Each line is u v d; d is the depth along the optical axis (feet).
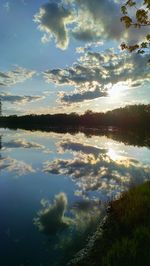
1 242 24.90
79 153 88.99
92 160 74.38
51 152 89.25
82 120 464.65
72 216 31.22
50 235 26.45
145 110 379.76
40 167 61.62
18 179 49.34
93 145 117.91
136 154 90.17
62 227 28.25
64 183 46.96
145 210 28.25
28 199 37.68
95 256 22.24
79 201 36.86
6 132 214.07
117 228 26.58
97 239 25.29
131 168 63.16
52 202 36.47
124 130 322.14
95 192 41.52
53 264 21.34
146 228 23.93
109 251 21.42
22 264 21.31
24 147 102.12
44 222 29.66
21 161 69.21
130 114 390.01
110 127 407.64
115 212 30.40
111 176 53.57
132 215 27.27
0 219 30.42
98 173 56.34
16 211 32.89
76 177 51.88
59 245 24.47
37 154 83.20
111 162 71.67
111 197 38.68
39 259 22.08
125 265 18.95
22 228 28.07
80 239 25.50
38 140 136.98
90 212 32.50
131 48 22.62
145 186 37.01
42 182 47.42
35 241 25.20
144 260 19.35
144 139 167.32
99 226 28.19
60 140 140.36
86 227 28.17
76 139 151.02
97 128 371.15
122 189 43.47
